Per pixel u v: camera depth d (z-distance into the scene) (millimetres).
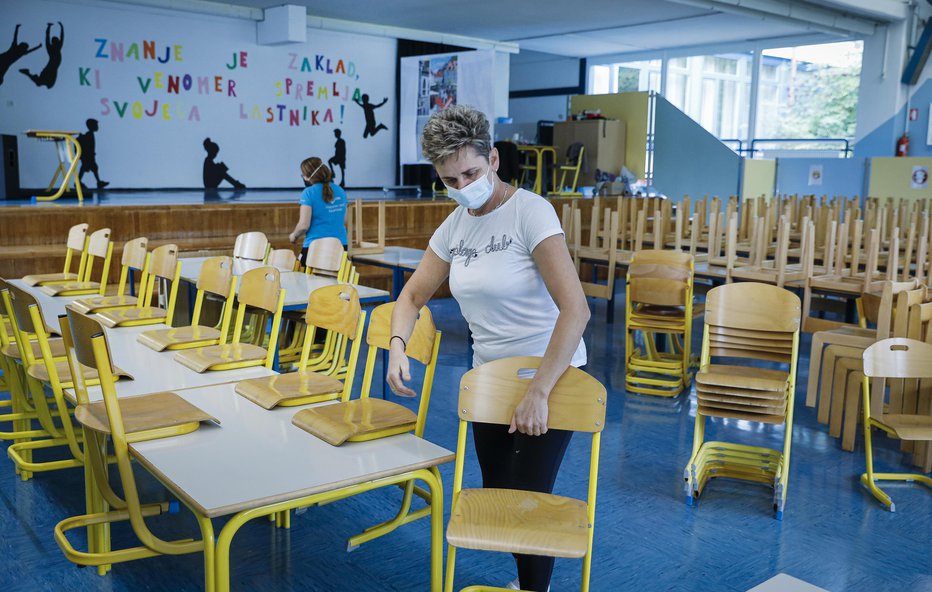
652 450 4137
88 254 5320
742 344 3641
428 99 11586
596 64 18781
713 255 6629
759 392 3451
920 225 7367
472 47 15969
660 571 2881
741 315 3621
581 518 2021
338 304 2928
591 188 13062
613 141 13117
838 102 15219
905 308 3924
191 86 12586
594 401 2078
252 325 5082
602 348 6457
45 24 11156
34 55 11125
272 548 2963
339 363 4426
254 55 13148
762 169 12984
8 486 3465
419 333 2441
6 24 10859
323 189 6133
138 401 2416
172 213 8023
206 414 2305
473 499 2105
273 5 12688
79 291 4770
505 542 1894
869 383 4062
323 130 14148
